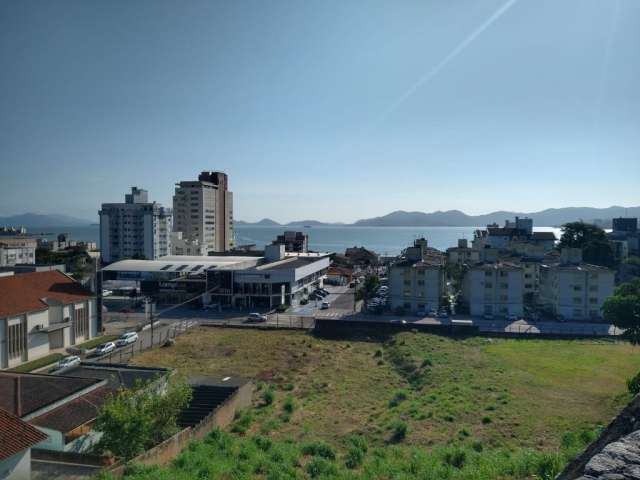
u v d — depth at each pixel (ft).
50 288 184.44
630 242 400.88
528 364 149.18
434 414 106.52
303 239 472.03
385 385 138.41
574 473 26.73
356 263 447.83
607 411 102.37
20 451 65.62
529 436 90.84
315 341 192.13
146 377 109.60
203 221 522.06
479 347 177.27
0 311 154.20
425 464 68.33
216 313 241.96
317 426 105.19
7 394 91.66
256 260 305.12
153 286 278.87
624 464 20.66
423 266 244.83
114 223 454.81
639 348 173.88
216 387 119.03
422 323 206.08
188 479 61.41
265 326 211.82
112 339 194.08
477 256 340.80
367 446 88.17
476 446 85.66
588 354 163.53
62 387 96.53
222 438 87.76
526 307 261.44
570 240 368.27
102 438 78.13
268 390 130.52
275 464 71.05
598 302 232.73
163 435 83.41
